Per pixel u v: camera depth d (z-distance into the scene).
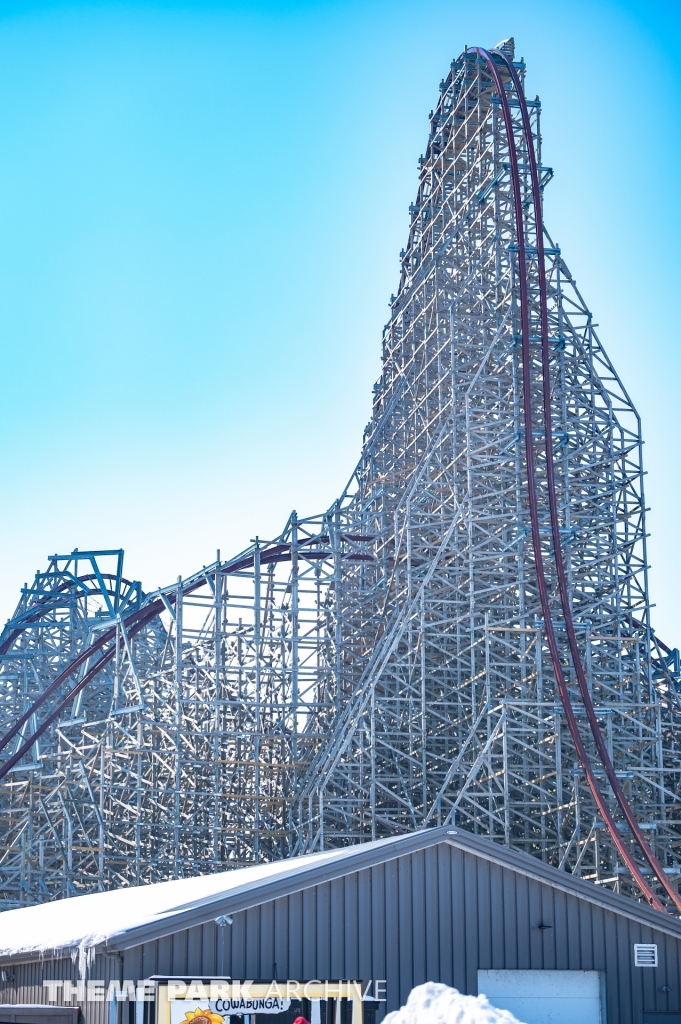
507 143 71.50
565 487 66.69
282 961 30.22
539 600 66.62
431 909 31.34
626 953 32.22
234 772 74.00
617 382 69.75
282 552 75.50
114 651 76.50
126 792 74.44
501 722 60.34
